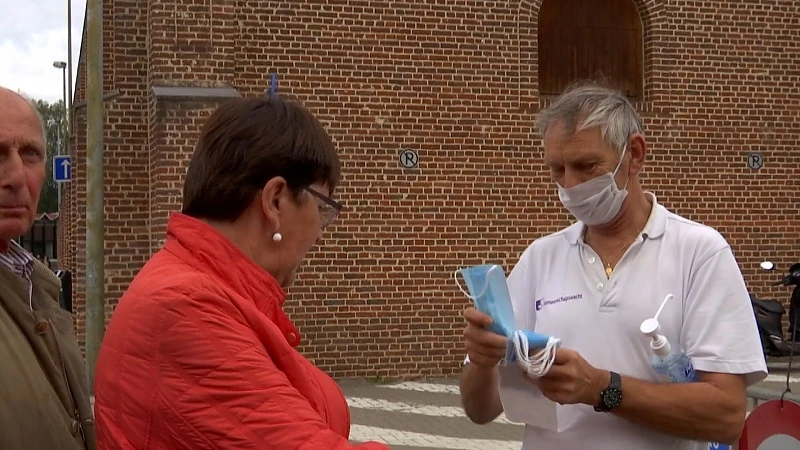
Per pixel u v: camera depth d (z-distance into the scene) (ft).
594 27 33.58
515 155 31.99
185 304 5.28
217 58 28.58
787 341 32.65
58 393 7.08
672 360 7.66
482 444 22.71
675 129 33.45
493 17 31.78
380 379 30.71
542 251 8.93
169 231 5.99
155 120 27.76
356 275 30.53
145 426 5.17
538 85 32.63
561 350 7.05
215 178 5.94
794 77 34.88
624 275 8.10
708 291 7.73
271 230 6.04
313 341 30.17
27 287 7.13
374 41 30.71
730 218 34.12
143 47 30.40
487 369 8.59
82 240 33.83
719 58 33.94
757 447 12.00
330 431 5.34
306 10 30.12
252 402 5.16
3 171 7.02
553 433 8.11
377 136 30.71
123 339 5.34
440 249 31.27
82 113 34.01
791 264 34.86
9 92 7.30
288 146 5.98
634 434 7.77
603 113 7.88
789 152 34.83
